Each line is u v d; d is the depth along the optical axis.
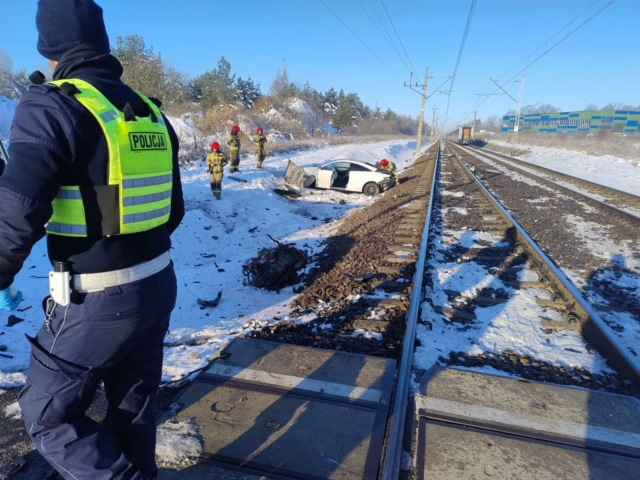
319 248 8.77
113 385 2.05
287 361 3.72
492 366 3.95
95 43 1.77
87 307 1.70
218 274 7.23
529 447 2.76
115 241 1.71
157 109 2.00
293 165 16.11
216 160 11.64
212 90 49.31
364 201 15.29
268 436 2.83
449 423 2.98
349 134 72.94
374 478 2.52
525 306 5.27
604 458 2.67
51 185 1.52
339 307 5.27
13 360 3.90
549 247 8.12
